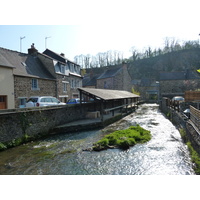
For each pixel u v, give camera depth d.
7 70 12.55
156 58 73.06
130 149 6.72
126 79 34.91
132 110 20.52
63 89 20.41
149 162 5.46
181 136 8.23
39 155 6.20
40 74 16.97
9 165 5.33
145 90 41.12
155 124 11.82
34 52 19.80
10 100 12.75
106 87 34.03
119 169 5.00
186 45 76.56
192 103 13.02
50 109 9.69
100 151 6.57
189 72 35.97
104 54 82.06
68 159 5.80
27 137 7.97
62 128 9.88
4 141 7.02
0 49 15.56
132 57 84.44
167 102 16.66
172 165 5.18
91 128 10.86
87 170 4.95
